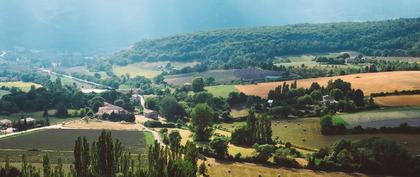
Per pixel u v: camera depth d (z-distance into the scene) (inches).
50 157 7091.5
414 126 7613.2
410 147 6825.8
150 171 5068.9
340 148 6658.5
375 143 6432.1
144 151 7509.8
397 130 7623.0
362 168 6333.7
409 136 7367.1
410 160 6220.5
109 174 5241.1
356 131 7785.4
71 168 5246.1
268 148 6899.6
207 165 6688.0
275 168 6565.0
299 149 7381.9
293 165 6628.9
